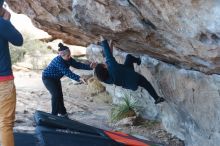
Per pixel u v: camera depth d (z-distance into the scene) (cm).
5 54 464
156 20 511
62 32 966
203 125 702
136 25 561
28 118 958
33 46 1714
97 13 583
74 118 1023
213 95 643
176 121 842
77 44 1141
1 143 498
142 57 827
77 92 1257
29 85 1357
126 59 785
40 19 870
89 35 879
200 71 658
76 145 563
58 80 877
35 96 1213
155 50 679
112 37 711
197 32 466
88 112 1071
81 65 852
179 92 738
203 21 434
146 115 979
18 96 1198
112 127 955
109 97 1184
